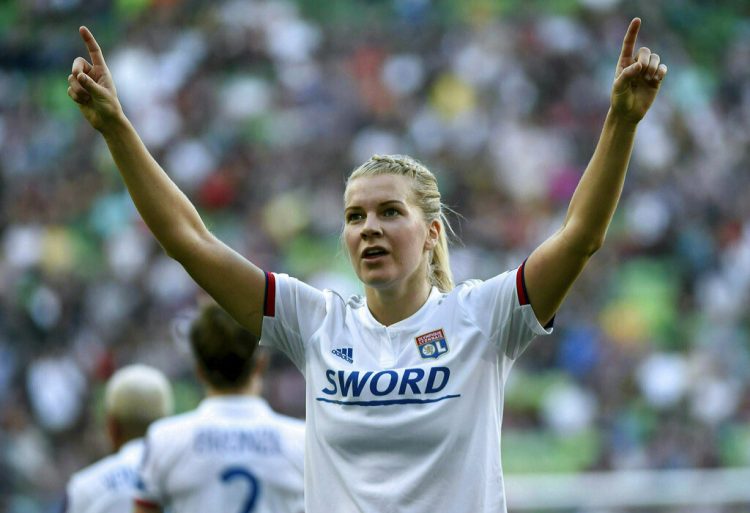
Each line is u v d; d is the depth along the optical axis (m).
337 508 11.20
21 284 56.66
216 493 16.14
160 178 11.70
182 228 11.67
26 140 68.50
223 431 16.33
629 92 10.86
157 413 17.94
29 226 61.59
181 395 50.50
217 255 11.70
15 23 78.50
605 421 50.78
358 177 11.73
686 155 68.56
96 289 56.50
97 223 62.34
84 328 54.62
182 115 69.00
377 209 11.54
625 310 57.03
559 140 68.19
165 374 51.38
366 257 11.50
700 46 78.94
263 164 65.12
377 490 10.98
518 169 65.06
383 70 72.38
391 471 11.02
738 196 65.62
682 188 65.06
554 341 53.53
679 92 74.44
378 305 11.75
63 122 70.31
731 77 76.88
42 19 78.75
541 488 34.00
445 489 10.94
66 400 50.28
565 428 50.41
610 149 10.95
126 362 52.47
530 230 61.53
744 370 55.12
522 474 48.56
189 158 65.44
